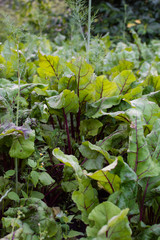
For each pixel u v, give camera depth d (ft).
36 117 3.66
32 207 3.21
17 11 10.45
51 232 3.17
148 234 3.07
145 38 10.32
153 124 3.44
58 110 3.79
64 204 3.72
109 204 2.92
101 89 3.96
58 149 3.23
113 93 4.01
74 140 4.03
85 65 3.78
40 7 10.10
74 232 3.27
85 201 3.19
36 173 3.24
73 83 3.92
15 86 3.81
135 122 3.30
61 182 3.71
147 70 5.81
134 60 5.73
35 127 3.54
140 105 3.65
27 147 3.28
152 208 3.43
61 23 9.96
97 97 4.04
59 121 4.16
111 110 3.90
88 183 3.24
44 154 3.76
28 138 3.29
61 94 3.64
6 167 3.68
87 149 3.55
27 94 3.81
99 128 4.00
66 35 9.61
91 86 3.90
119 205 3.07
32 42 5.01
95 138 4.05
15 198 3.20
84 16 4.46
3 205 3.35
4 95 3.67
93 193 3.24
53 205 3.77
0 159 3.74
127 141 3.73
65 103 3.73
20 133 3.31
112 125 3.96
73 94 3.70
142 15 10.90
